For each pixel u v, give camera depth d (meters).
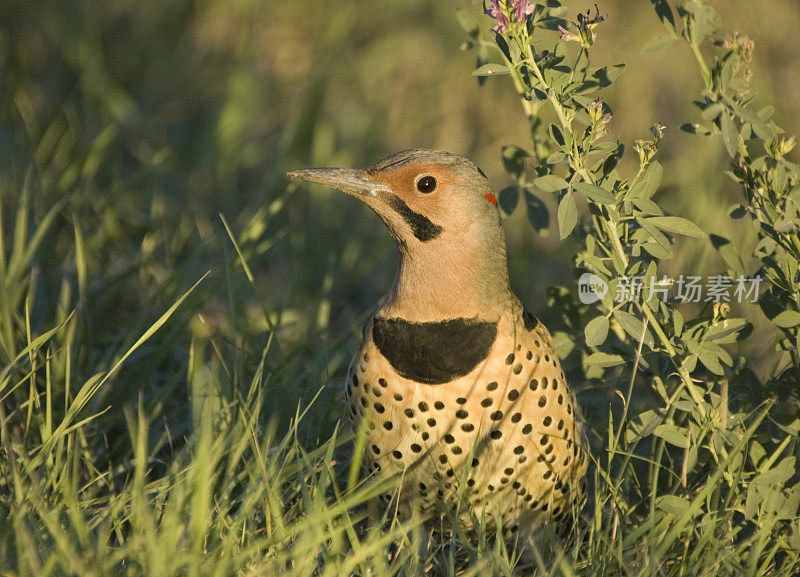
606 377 9.07
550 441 7.60
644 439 8.55
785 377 7.94
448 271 7.31
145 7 16.75
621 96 14.13
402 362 7.32
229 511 7.96
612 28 14.41
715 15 7.60
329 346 10.10
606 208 7.59
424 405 7.31
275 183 12.91
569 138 7.47
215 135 14.23
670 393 8.15
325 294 10.29
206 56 16.31
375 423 7.50
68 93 15.19
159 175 12.88
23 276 9.41
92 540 6.80
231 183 13.69
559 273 12.35
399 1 16.23
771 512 7.46
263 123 15.15
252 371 9.48
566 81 7.56
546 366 7.51
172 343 9.23
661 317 7.88
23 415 8.20
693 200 11.67
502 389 7.32
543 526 7.99
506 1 7.42
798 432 7.74
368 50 15.78
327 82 15.20
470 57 15.19
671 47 14.21
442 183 7.35
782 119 12.77
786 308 7.70
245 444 7.48
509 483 7.62
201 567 6.35
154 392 9.30
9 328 8.41
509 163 9.24
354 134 14.77
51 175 12.02
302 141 14.62
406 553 7.37
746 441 7.36
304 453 7.33
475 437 7.35
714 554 7.29
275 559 6.74
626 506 7.80
